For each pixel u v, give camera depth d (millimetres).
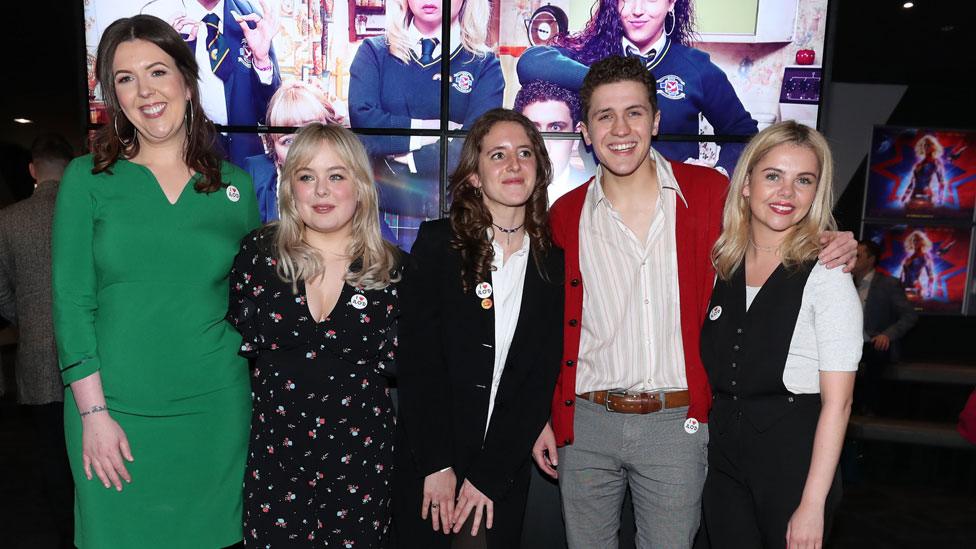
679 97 2555
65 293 1522
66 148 2684
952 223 6164
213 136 1712
